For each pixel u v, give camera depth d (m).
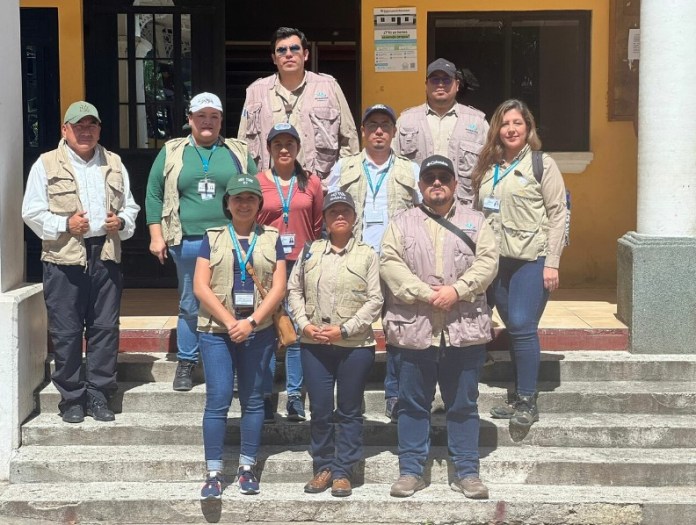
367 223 6.24
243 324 5.60
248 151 6.59
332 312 5.67
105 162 6.47
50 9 8.92
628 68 9.02
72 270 6.31
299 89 6.64
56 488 6.01
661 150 6.93
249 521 5.79
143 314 7.97
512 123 6.14
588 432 6.32
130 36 9.05
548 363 6.86
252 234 5.75
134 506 5.81
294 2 10.40
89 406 6.54
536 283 6.15
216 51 9.08
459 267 5.67
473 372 5.78
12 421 6.21
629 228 9.23
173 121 9.16
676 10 6.79
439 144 6.59
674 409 6.58
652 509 5.77
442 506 5.77
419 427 5.85
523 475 6.08
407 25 9.02
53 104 9.02
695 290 6.96
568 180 9.22
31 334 6.57
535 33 9.20
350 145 6.78
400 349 5.77
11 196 6.57
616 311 7.86
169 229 6.46
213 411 5.75
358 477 6.07
